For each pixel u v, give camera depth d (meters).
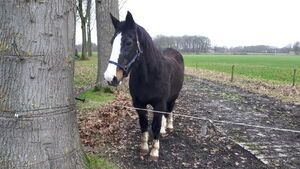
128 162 4.07
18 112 2.44
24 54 2.36
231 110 8.05
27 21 2.32
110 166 3.58
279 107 8.52
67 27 2.63
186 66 30.42
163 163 4.11
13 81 2.40
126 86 10.88
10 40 2.33
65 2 2.55
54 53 2.51
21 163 2.51
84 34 32.38
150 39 3.70
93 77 15.38
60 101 2.66
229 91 11.92
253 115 7.47
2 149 2.50
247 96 10.57
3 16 2.31
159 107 4.05
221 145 4.97
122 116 6.45
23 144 2.50
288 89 12.38
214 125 6.23
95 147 4.54
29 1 2.29
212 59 48.69
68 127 2.80
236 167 4.11
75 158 2.93
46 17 2.40
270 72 22.55
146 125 4.29
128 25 3.30
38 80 2.46
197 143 5.00
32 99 2.46
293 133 5.87
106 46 9.11
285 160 4.44
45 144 2.58
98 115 6.39
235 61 42.44
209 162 4.23
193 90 12.16
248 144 5.09
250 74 20.81
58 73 2.59
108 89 9.31
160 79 3.87
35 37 2.37
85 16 24.97
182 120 6.50
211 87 13.32
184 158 4.33
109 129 5.46
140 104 4.05
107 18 8.96
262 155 4.61
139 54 3.47
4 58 2.36
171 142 4.98
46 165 2.61
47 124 2.57
